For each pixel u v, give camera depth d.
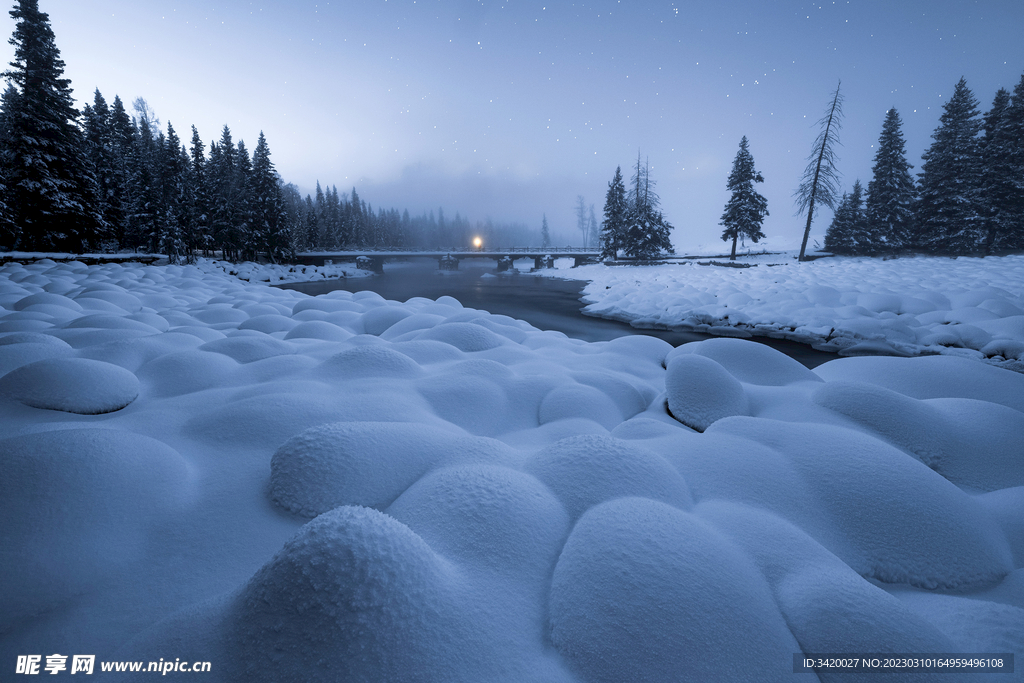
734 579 1.88
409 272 56.06
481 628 1.69
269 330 8.02
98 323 6.89
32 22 28.06
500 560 2.06
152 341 5.81
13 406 3.71
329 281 41.31
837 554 2.42
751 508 2.61
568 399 4.82
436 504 2.38
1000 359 9.79
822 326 13.66
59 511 2.18
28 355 4.81
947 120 35.88
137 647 1.61
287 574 1.61
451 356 6.39
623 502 2.31
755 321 15.23
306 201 79.75
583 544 2.05
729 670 1.57
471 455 3.04
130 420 3.75
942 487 2.73
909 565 2.39
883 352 11.70
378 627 1.53
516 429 4.55
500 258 55.88
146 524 2.36
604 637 1.67
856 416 4.16
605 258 50.81
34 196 27.86
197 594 2.01
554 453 2.92
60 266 23.39
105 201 36.44
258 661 1.48
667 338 14.95
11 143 27.58
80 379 3.99
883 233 37.28
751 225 38.59
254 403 3.80
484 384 4.93
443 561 1.95
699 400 4.68
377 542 1.73
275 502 2.68
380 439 3.02
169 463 2.83
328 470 2.71
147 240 40.09
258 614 1.57
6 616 1.83
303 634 1.51
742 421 3.55
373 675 1.45
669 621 1.68
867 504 2.63
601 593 1.79
